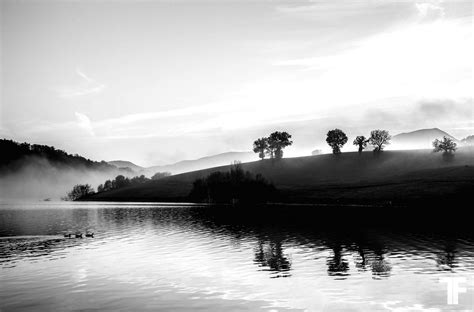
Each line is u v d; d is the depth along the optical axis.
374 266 40.09
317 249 50.72
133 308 27.44
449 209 123.88
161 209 158.00
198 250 51.53
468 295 29.94
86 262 44.03
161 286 33.16
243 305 27.89
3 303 28.89
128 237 66.62
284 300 28.94
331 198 174.12
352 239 59.66
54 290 32.22
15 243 60.31
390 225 80.06
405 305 27.72
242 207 163.25
